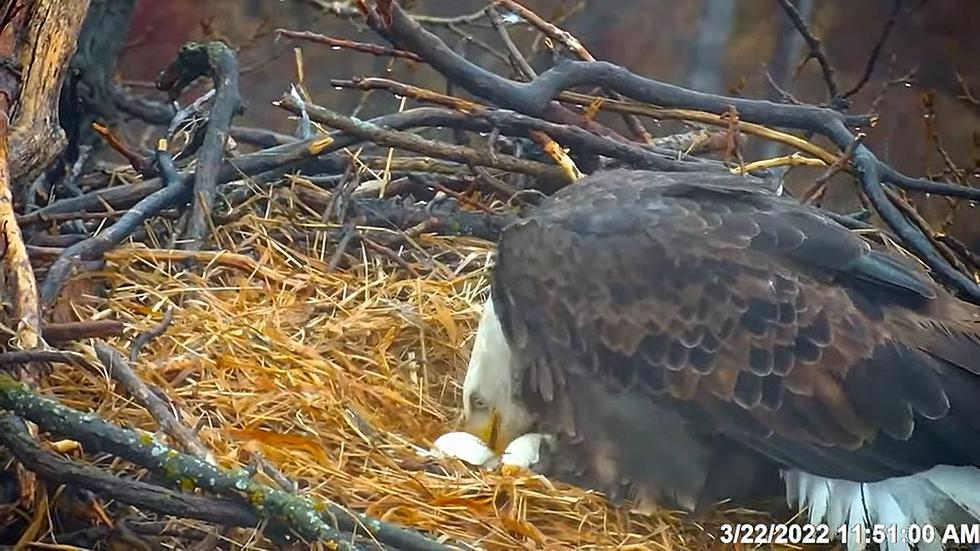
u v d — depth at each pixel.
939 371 8.97
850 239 9.37
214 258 10.86
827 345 9.04
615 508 9.59
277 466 8.96
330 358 10.40
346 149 12.54
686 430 9.33
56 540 8.52
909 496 9.18
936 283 10.20
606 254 9.46
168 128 13.18
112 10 14.31
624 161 11.88
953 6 24.03
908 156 22.89
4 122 10.11
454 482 9.28
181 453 8.20
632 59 23.70
